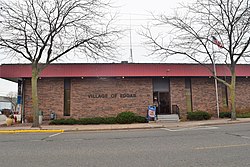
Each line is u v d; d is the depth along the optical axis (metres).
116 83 22.95
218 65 23.66
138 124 18.59
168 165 6.05
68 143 9.87
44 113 22.02
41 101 22.14
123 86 22.95
